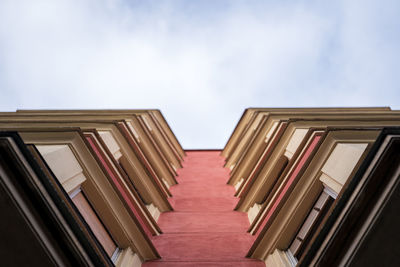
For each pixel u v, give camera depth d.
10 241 3.64
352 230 3.89
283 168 10.17
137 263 6.89
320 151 6.98
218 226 9.41
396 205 3.62
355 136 6.82
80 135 6.44
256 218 8.97
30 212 3.58
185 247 7.96
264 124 13.34
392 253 3.82
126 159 10.24
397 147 3.65
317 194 6.91
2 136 3.47
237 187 13.14
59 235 3.76
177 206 11.37
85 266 3.88
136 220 6.98
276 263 6.65
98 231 6.33
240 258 7.37
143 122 14.77
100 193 6.47
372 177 3.75
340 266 3.93
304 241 6.42
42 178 3.77
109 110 15.38
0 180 3.40
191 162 20.28
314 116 12.64
